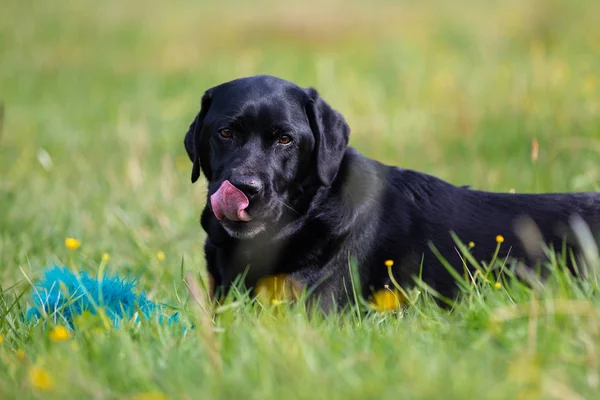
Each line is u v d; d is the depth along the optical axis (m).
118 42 34.53
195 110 20.53
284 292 7.90
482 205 8.57
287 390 5.28
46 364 6.13
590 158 13.58
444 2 38.78
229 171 7.78
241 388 5.43
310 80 22.45
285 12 39.16
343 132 8.32
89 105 23.20
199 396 5.35
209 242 8.62
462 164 15.09
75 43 34.34
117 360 6.05
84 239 11.58
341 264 8.02
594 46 21.22
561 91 16.27
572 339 6.01
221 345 6.11
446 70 21.14
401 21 34.91
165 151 17.00
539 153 14.49
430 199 8.52
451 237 8.29
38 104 23.73
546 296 6.58
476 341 6.02
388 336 6.33
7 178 15.20
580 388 5.44
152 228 12.17
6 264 10.64
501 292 7.07
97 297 7.74
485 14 32.66
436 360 5.65
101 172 15.39
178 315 7.21
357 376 5.52
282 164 7.94
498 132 15.86
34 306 7.86
